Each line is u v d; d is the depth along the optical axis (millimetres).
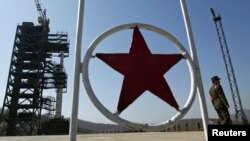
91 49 4312
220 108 7812
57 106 53500
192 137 9648
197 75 4617
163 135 11484
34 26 55531
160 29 4605
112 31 4430
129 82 4234
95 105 4109
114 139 9555
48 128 47250
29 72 52250
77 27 4422
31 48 53625
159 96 4297
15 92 50344
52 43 56062
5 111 50406
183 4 5066
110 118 4082
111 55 4320
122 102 4156
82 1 4539
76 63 4258
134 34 4484
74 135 3969
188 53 4625
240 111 53531
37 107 50656
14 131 48906
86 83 4152
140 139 9203
